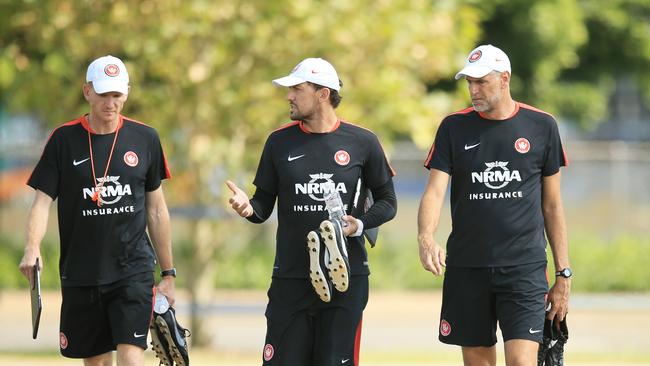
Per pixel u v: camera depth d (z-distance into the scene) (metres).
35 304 24.25
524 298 24.66
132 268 25.31
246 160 49.53
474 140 24.98
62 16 45.81
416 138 47.31
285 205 24.81
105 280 25.11
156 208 26.11
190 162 49.25
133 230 25.30
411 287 73.12
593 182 83.06
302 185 24.67
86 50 46.78
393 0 47.12
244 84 47.72
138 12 46.16
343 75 47.41
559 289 25.36
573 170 83.38
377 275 73.00
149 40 45.69
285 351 24.81
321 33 46.59
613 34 88.25
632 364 41.84
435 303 68.19
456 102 49.84
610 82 97.25
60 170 25.12
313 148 24.81
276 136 25.12
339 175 24.70
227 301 53.12
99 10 46.22
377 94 47.34
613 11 87.31
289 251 24.77
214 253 51.81
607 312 63.50
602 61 91.44
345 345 24.75
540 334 24.67
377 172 25.16
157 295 26.06
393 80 46.84
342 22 46.59
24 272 24.62
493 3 77.94
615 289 70.06
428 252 24.48
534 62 80.94
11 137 78.44
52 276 72.50
